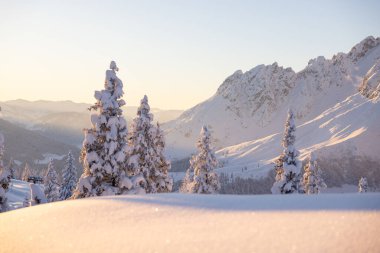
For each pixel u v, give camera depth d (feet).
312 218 14.16
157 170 95.20
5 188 89.25
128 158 79.97
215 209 17.38
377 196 16.14
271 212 15.65
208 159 122.11
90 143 72.90
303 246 11.83
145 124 94.58
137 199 21.09
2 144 88.94
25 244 15.64
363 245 11.44
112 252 13.32
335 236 12.27
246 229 13.89
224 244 12.73
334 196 17.20
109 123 73.10
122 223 16.65
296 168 98.63
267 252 11.69
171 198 20.67
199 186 120.16
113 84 76.13
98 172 72.49
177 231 14.65
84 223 17.26
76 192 73.05
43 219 18.83
